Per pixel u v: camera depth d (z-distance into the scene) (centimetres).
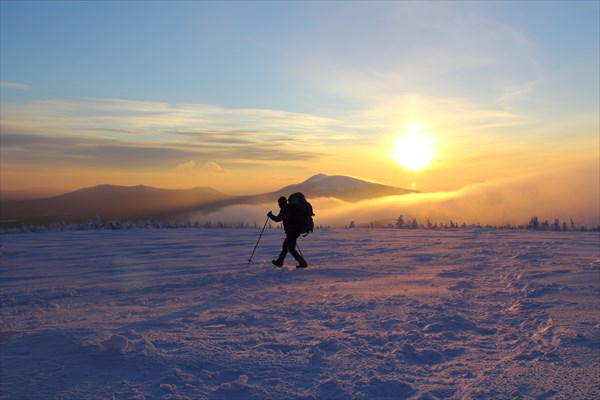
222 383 441
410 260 1346
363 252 1575
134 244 1991
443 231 2603
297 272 1146
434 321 652
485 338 585
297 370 471
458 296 813
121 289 972
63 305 832
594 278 970
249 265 1316
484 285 930
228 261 1420
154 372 460
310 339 573
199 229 3050
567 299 784
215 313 723
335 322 652
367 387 429
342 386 432
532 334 596
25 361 494
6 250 1798
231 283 1012
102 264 1402
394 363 492
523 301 768
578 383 438
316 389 427
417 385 438
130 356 492
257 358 499
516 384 438
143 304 823
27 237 2448
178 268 1285
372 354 519
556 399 406
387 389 428
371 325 632
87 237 2394
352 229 2902
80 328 623
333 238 2155
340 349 532
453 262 1287
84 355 496
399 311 710
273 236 2389
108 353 498
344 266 1237
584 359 502
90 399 406
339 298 820
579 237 2052
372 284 962
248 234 2544
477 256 1389
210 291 927
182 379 445
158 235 2488
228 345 545
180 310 760
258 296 855
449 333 600
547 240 1889
